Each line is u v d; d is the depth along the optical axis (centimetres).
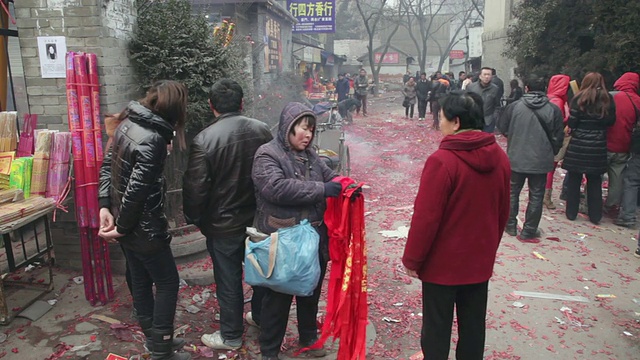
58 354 359
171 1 542
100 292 426
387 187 858
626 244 594
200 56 537
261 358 357
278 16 1697
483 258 293
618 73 966
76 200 411
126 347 370
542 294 466
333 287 333
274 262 314
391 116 2164
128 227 315
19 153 452
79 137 405
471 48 2545
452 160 279
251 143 353
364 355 324
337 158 734
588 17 1148
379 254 564
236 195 353
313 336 372
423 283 303
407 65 4841
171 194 541
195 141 346
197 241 513
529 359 366
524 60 1350
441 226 288
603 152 631
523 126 575
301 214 327
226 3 1233
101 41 446
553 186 866
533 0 1321
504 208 306
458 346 317
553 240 603
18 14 447
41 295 436
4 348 364
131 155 313
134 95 509
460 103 284
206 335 379
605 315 430
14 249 536
